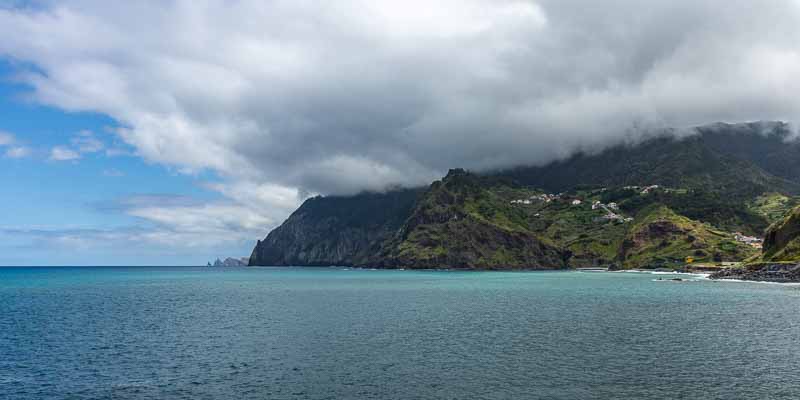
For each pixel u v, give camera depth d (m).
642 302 118.31
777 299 122.81
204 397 44.59
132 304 126.69
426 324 84.06
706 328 77.06
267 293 165.62
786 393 43.66
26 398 44.97
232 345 66.69
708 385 46.19
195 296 154.25
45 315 102.25
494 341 67.56
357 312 103.00
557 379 48.56
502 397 43.59
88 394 45.91
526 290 167.12
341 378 49.69
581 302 120.00
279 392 45.62
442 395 44.28
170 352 62.59
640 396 43.34
